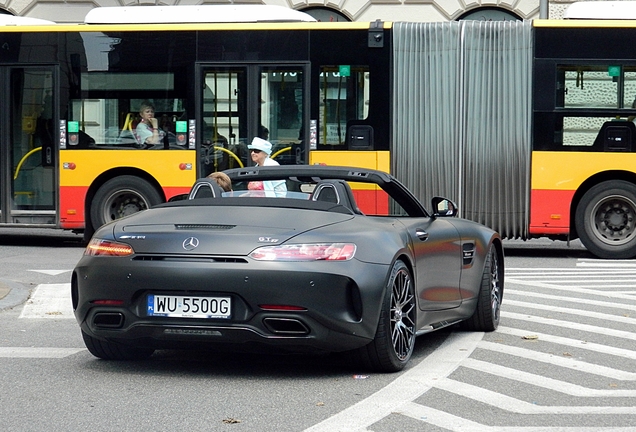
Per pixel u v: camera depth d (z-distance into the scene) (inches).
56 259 716.7
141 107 788.0
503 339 406.6
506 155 762.8
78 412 279.4
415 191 770.2
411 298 343.6
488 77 765.9
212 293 308.5
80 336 414.0
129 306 315.3
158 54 787.4
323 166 381.7
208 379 325.1
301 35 775.1
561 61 755.4
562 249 843.4
